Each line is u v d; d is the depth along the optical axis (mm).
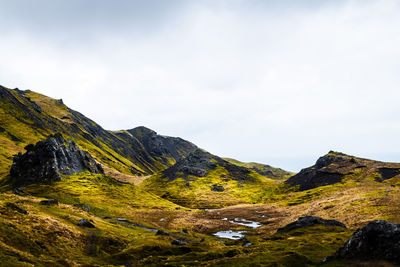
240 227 96000
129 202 128625
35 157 144250
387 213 68812
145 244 56625
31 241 42594
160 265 41500
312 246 41688
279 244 46531
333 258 30703
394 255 26031
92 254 48625
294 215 105938
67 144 171125
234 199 193250
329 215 87938
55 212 68750
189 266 38875
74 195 117438
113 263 44562
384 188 121312
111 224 77125
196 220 109312
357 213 77438
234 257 40250
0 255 31656
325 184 170500
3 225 43312
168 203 150625
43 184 126875
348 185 147125
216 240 72312
